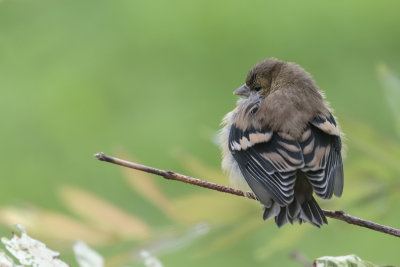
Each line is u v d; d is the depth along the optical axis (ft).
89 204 26.55
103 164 40.93
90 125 41.42
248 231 26.89
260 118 26.07
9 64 42.45
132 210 38.11
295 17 42.34
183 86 42.09
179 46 42.63
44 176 40.68
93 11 43.24
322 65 41.65
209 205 26.84
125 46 42.93
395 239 36.94
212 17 42.37
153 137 40.98
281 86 28.45
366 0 41.78
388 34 41.75
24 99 42.04
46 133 41.45
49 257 18.47
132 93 42.14
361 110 40.42
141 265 25.41
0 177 40.68
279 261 36.37
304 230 27.68
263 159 25.17
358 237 37.35
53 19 43.11
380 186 27.68
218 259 36.27
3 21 42.68
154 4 42.86
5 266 17.80
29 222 25.40
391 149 27.55
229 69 42.11
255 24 42.22
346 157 27.99
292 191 23.89
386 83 28.60
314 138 24.95
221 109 41.32
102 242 25.98
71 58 42.78
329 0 42.11
